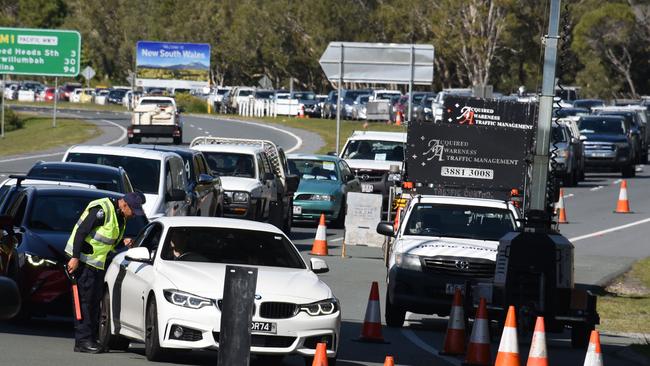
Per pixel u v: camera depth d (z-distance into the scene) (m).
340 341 42.50
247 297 27.83
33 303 40.97
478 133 66.19
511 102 75.81
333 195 87.06
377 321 42.78
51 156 142.00
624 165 142.12
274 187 79.56
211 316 33.41
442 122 70.19
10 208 46.06
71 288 41.09
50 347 37.19
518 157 66.00
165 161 59.97
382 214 76.44
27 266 41.12
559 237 43.22
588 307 42.41
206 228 37.34
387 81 102.94
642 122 175.00
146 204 56.75
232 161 77.75
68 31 190.88
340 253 73.12
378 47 102.31
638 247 80.19
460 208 50.38
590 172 155.00
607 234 87.38
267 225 38.50
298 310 33.75
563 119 131.38
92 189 46.22
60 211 44.25
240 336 27.81
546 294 41.50
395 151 94.31
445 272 46.41
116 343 37.94
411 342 43.47
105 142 166.75
